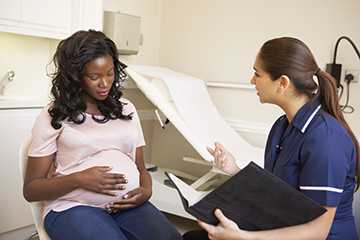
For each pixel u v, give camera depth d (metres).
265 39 2.87
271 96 1.24
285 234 1.04
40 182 1.30
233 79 3.04
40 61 2.64
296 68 1.17
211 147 2.28
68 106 1.34
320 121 1.16
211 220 1.07
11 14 2.12
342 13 2.56
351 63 2.56
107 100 1.45
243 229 1.07
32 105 2.25
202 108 2.73
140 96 3.23
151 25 3.31
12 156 2.17
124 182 1.35
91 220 1.25
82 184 1.28
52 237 1.29
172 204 2.30
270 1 2.82
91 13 2.55
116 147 1.42
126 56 3.11
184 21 3.25
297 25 2.74
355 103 2.57
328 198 1.07
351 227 1.21
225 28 3.04
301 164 1.15
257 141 2.93
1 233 2.19
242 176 1.02
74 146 1.34
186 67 3.28
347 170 1.12
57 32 2.39
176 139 3.31
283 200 0.99
